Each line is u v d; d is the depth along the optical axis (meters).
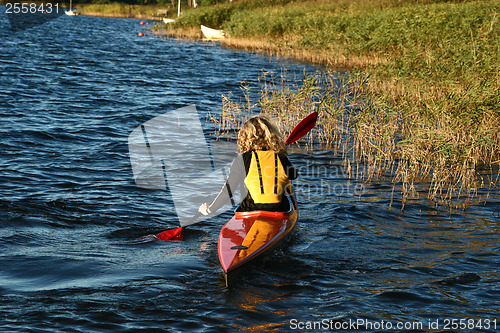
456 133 7.98
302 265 4.24
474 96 8.48
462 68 10.89
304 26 25.34
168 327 3.24
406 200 6.18
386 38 18.58
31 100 12.41
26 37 33.66
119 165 7.45
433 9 19.33
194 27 37.69
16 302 3.52
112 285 3.83
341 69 18.86
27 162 7.38
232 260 3.92
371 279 4.02
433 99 9.09
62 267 4.13
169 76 17.78
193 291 3.76
